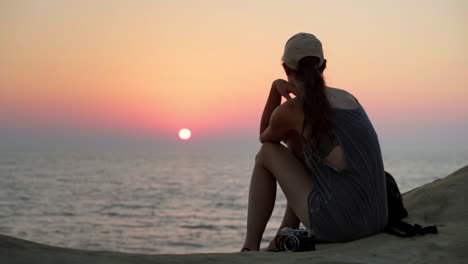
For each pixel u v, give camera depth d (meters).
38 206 65.69
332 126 2.61
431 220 3.12
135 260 1.92
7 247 1.74
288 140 2.92
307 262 2.15
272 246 2.82
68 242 38.00
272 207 2.86
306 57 2.73
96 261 1.79
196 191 93.00
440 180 3.83
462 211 3.12
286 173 2.77
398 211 2.94
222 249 33.69
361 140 2.62
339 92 2.75
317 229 2.66
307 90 2.64
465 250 2.38
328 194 2.63
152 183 116.38
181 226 46.88
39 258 1.70
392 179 3.02
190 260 2.06
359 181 2.60
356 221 2.61
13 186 102.56
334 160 2.62
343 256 2.29
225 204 68.81
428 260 2.25
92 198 77.56
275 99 3.00
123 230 44.34
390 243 2.50
